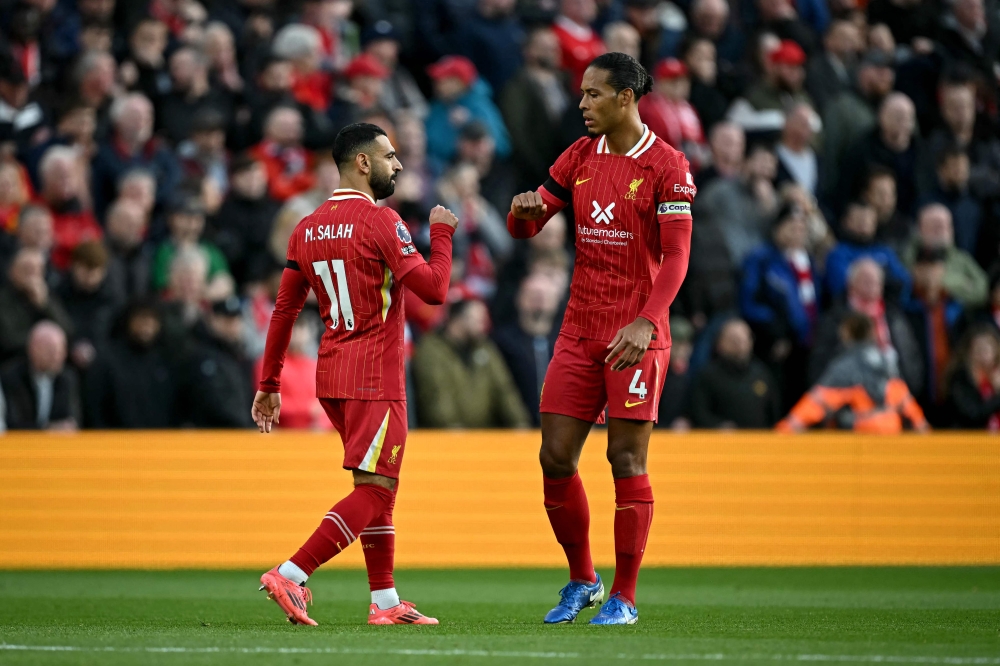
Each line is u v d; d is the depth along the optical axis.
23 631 16.27
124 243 35.28
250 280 35.78
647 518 17.44
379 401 17.20
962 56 46.88
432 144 41.62
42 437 31.52
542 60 42.19
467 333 34.34
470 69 41.91
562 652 13.38
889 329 37.22
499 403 34.47
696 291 38.06
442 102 41.88
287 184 37.44
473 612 20.66
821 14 48.06
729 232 38.44
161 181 37.53
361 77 40.19
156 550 31.86
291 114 38.00
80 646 13.91
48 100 39.44
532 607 21.81
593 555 32.94
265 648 13.69
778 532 33.53
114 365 32.53
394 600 17.69
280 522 32.22
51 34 41.25
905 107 42.25
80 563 31.56
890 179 40.59
